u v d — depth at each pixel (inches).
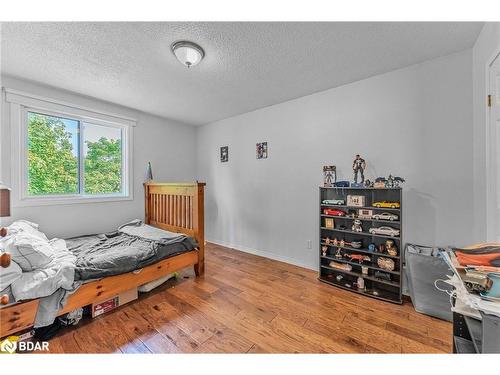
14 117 88.4
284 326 64.2
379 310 72.3
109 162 122.0
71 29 59.8
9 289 53.1
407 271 75.4
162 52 71.3
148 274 81.7
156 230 107.0
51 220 99.0
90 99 109.7
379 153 87.8
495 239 58.3
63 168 105.1
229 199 145.5
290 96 109.3
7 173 87.5
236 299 79.5
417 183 80.0
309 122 107.7
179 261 92.5
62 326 63.6
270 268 109.2
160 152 142.6
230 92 104.0
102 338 59.2
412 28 60.7
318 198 105.1
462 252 39.1
